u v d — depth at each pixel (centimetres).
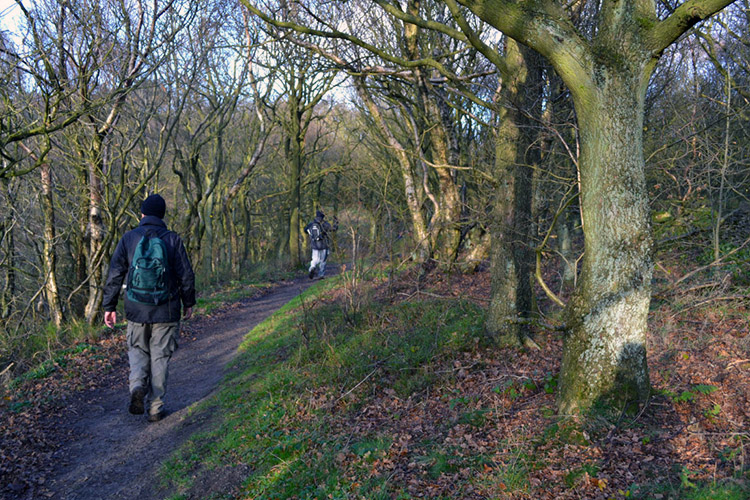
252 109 1891
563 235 777
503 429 384
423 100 959
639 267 348
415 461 357
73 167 1000
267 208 2873
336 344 662
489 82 798
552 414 383
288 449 407
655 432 337
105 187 952
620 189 341
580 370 367
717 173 614
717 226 611
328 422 454
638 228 345
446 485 321
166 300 473
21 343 797
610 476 302
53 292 955
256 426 455
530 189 571
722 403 359
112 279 467
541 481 308
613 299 353
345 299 772
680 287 591
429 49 1047
